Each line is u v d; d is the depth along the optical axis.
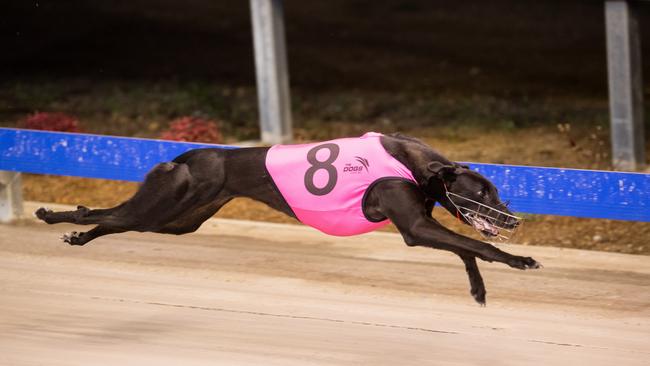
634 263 8.18
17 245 8.77
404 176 5.85
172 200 6.25
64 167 9.16
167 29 20.80
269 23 12.69
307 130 13.90
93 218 6.37
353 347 6.37
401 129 13.85
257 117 14.64
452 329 6.73
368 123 14.27
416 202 5.79
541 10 22.00
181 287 7.65
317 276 7.93
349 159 5.96
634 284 7.64
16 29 20.86
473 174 5.77
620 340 6.50
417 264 8.21
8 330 6.63
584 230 9.38
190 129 11.79
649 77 16.34
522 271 7.99
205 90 16.11
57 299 7.33
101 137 8.98
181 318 6.93
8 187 9.49
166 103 15.40
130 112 14.85
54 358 6.13
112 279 7.84
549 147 12.44
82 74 17.70
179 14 21.92
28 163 9.25
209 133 11.85
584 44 19.25
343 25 21.16
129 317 6.95
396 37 20.20
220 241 8.98
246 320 6.89
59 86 16.72
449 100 15.52
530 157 11.99
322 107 15.30
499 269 8.05
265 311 7.09
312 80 17.19
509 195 8.02
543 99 15.37
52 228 9.34
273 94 12.88
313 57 18.72
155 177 6.30
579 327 6.75
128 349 6.30
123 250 8.63
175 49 19.42
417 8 22.52
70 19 21.55
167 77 17.47
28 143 9.22
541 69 17.52
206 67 18.16
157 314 7.02
